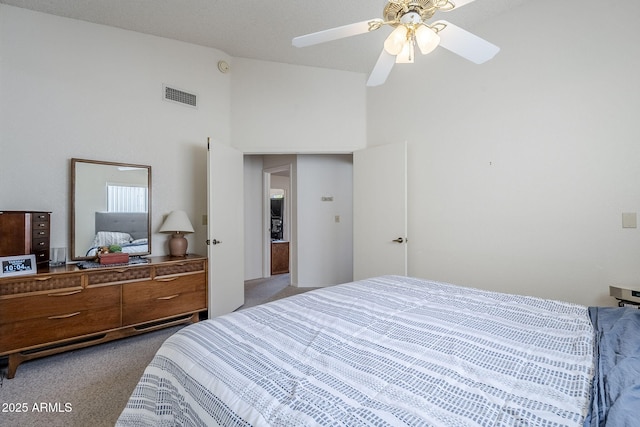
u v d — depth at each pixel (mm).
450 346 1106
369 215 3691
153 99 3188
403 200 3367
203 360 1015
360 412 733
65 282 2287
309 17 2818
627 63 2125
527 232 2584
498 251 2754
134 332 2643
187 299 2963
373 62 3629
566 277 2396
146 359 2338
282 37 3205
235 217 3635
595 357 1010
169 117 3299
